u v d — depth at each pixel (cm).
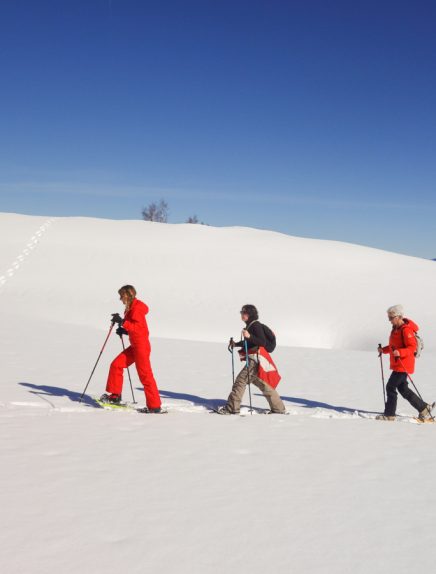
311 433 709
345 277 4288
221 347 1841
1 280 3759
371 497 477
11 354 1395
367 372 1403
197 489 485
